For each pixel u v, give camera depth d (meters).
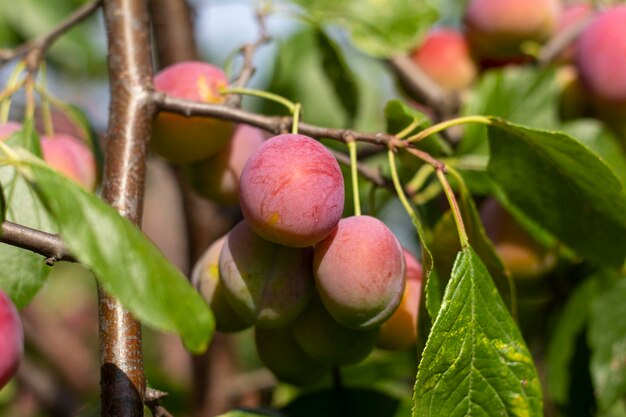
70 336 1.16
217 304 0.58
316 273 0.54
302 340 0.58
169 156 0.63
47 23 1.08
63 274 1.38
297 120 0.57
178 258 1.20
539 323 0.79
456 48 0.89
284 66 0.98
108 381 0.52
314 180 0.53
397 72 0.88
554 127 0.79
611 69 0.79
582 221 0.62
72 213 0.44
